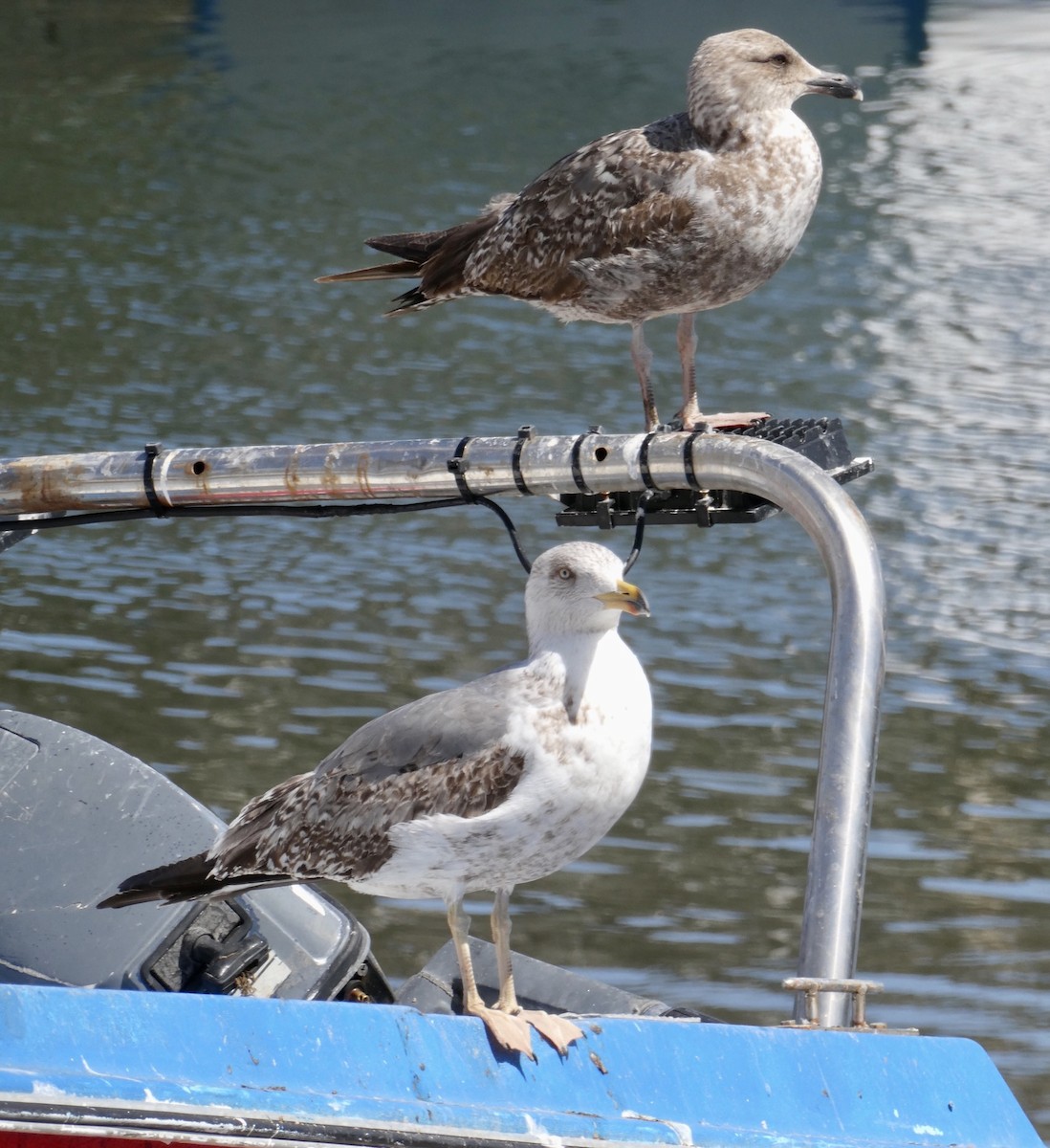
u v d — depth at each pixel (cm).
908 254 3438
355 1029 409
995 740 1625
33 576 1908
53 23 5650
